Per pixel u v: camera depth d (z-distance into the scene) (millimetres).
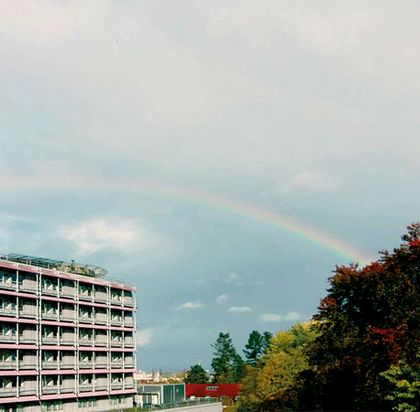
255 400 116688
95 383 106312
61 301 98438
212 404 119062
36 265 99438
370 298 54875
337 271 57938
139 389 122250
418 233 56594
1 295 86500
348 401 59312
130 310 118750
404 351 48500
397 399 48406
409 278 53594
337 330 56750
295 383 94688
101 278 111625
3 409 85000
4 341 85938
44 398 92500
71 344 100562
